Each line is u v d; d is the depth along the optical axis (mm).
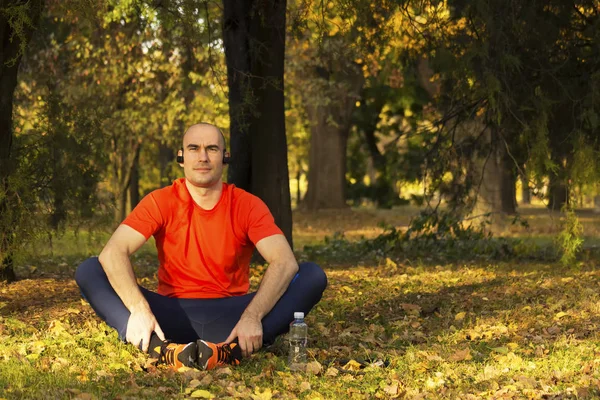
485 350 6348
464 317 7719
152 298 5828
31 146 11078
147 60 22266
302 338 5656
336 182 34719
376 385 5203
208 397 4688
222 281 5906
